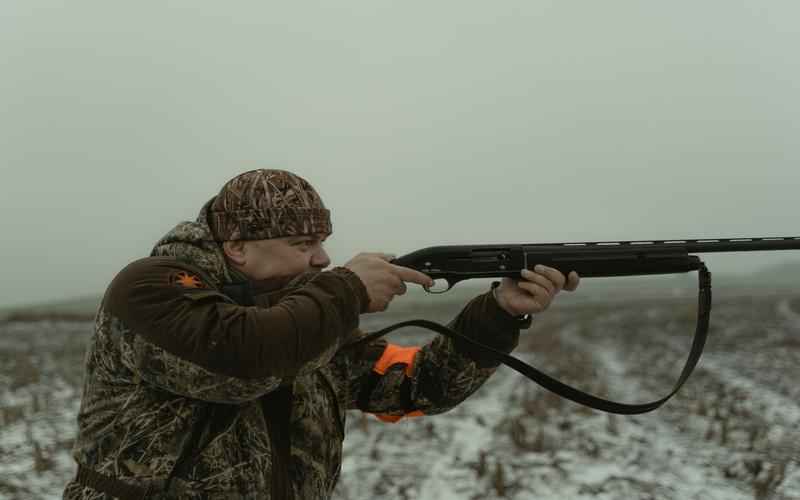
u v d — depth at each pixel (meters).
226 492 1.36
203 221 1.56
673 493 4.75
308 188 1.57
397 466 5.51
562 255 1.93
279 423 1.50
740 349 14.83
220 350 1.24
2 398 9.01
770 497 4.58
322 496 1.57
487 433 6.68
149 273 1.36
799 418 7.06
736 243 2.18
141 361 1.29
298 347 1.29
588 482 5.03
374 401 1.94
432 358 1.90
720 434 6.36
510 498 4.71
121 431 1.36
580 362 13.41
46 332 25.33
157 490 1.33
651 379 10.67
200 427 1.38
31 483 5.03
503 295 1.86
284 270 1.51
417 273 1.51
